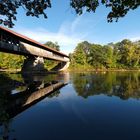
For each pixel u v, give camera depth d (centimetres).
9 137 848
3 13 948
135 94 1897
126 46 10412
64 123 1029
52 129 939
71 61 9656
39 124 1015
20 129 942
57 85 2686
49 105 1448
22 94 1912
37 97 1761
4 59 8081
